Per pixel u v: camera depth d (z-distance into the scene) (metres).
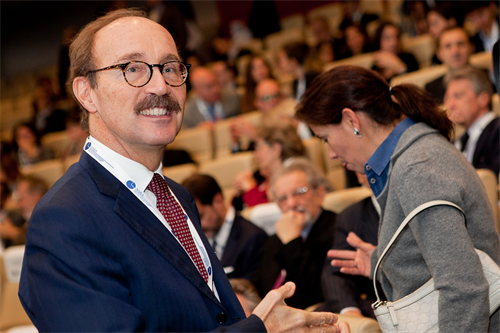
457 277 1.13
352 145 1.42
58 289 0.92
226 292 1.17
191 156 4.56
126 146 1.09
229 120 5.18
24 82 10.33
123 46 1.07
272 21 8.98
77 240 0.95
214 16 10.91
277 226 2.43
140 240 1.02
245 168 4.03
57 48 11.97
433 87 3.87
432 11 4.97
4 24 12.02
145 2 10.99
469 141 3.10
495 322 1.28
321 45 6.66
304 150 3.52
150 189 1.12
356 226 2.07
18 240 4.11
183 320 1.00
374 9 7.93
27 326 2.67
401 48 5.07
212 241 2.74
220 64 6.32
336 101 1.39
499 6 4.80
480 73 3.11
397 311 1.27
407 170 1.24
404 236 1.27
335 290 2.04
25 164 5.88
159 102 1.07
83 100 1.12
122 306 0.92
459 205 1.19
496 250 1.29
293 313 1.10
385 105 1.38
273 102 4.70
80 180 1.04
